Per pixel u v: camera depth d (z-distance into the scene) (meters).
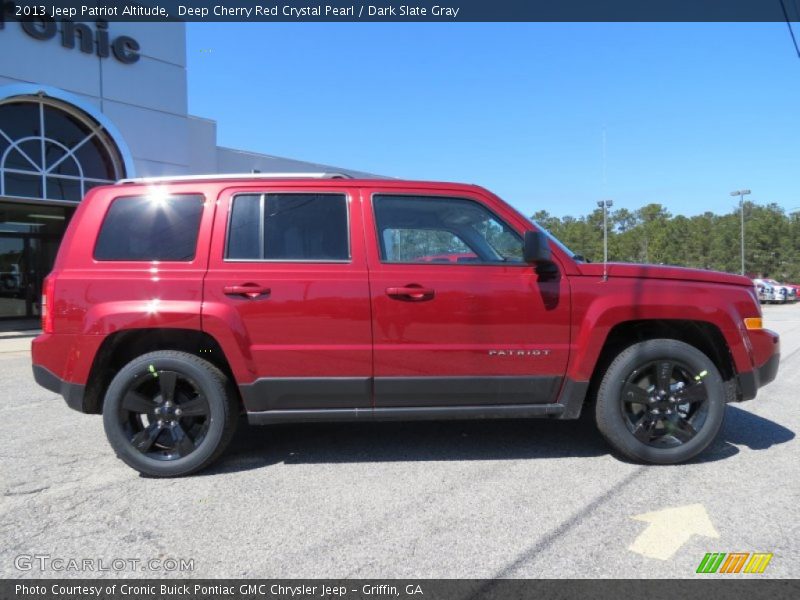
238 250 3.97
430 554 2.88
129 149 15.17
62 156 14.13
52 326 3.89
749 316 4.15
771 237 55.09
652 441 4.10
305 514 3.35
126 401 3.91
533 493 3.62
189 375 3.90
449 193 4.13
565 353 4.02
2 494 3.67
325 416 3.98
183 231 3.99
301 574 2.71
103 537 3.09
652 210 79.38
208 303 3.85
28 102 13.49
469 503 3.48
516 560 2.82
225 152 18.39
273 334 3.88
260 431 5.03
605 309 3.99
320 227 4.04
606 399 4.07
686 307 4.03
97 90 14.55
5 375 8.16
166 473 3.91
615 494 3.58
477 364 3.97
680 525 3.16
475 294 3.95
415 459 4.27
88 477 3.96
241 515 3.34
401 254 4.07
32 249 17.16
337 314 3.89
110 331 3.81
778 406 5.91
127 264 3.92
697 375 4.07
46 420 5.48
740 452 4.38
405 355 3.93
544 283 4.01
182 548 2.96
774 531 3.08
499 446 4.56
